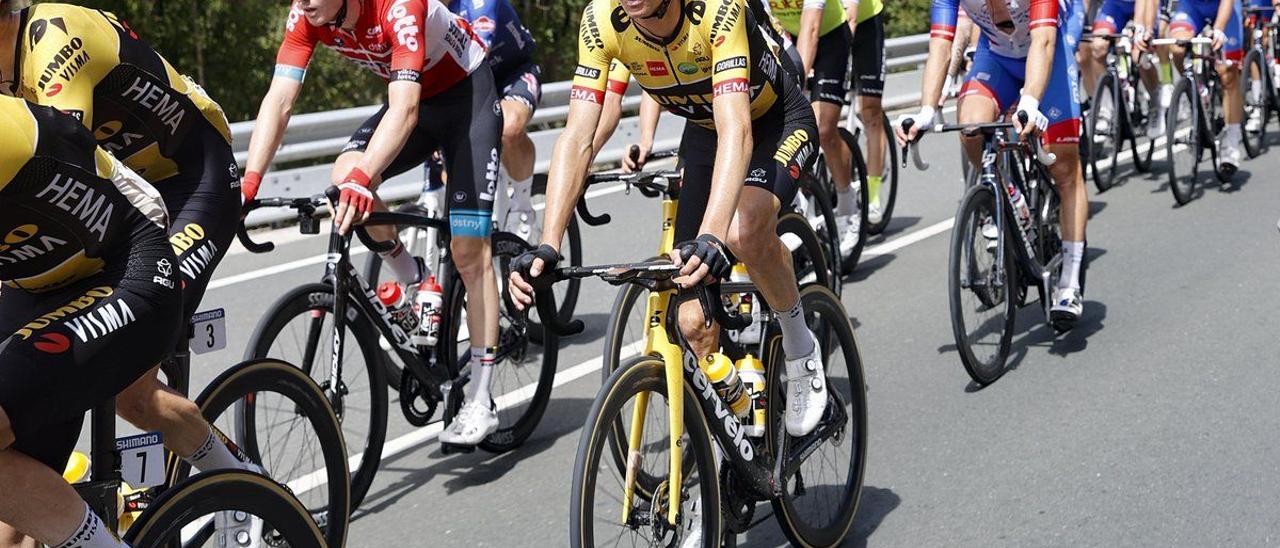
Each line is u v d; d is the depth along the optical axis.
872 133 7.19
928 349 5.20
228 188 3.00
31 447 2.24
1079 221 5.13
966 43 6.00
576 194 3.05
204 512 2.51
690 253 2.64
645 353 2.90
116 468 2.45
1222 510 3.52
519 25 5.38
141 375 2.35
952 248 4.56
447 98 4.20
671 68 3.17
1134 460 3.90
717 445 3.12
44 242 2.21
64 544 2.24
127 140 2.79
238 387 3.09
